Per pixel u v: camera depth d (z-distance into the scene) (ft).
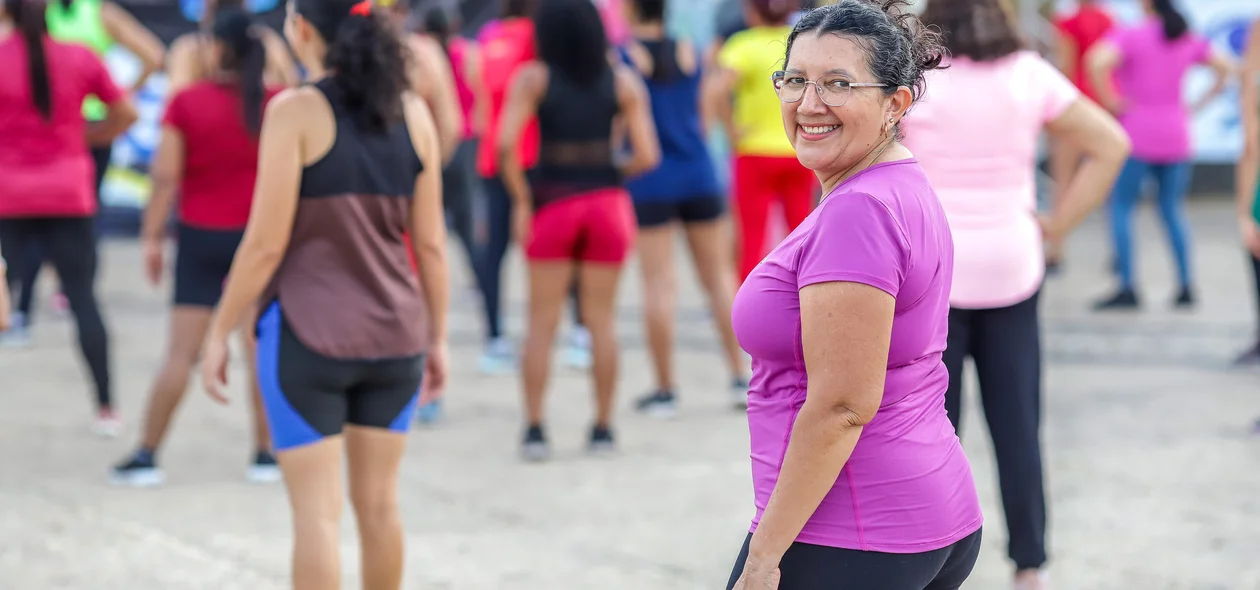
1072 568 17.97
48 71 23.31
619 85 23.11
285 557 18.54
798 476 9.14
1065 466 22.89
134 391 28.45
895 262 9.04
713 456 23.98
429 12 30.99
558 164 22.98
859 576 9.42
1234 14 55.26
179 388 21.86
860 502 9.40
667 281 26.78
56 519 20.08
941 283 9.57
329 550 13.19
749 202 27.68
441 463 23.54
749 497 21.48
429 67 24.79
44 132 23.57
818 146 9.48
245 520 20.22
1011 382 15.93
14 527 19.63
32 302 33.45
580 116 22.82
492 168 29.89
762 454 9.75
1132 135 36.35
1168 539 19.13
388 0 13.74
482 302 31.60
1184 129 36.45
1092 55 37.22
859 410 9.02
